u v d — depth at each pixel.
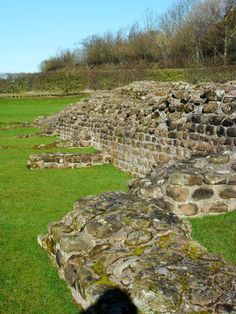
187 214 7.44
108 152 14.48
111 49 67.56
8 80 57.22
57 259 5.51
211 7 48.03
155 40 60.66
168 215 5.46
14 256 6.21
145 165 12.02
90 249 4.97
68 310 4.66
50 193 10.05
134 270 4.16
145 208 5.52
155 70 45.47
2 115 34.44
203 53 47.66
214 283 3.91
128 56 64.44
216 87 9.62
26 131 24.12
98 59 69.62
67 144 17.30
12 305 4.90
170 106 11.08
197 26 48.41
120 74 49.88
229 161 7.67
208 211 7.54
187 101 10.42
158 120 11.53
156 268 4.11
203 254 4.37
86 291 4.31
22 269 5.79
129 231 4.93
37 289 5.24
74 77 52.44
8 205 9.00
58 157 13.32
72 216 5.73
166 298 3.76
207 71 37.06
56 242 5.59
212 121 9.31
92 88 52.75
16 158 15.05
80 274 4.55
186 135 10.23
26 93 55.25
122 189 10.48
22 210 8.62
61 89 53.00
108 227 5.02
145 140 11.97
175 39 52.56
